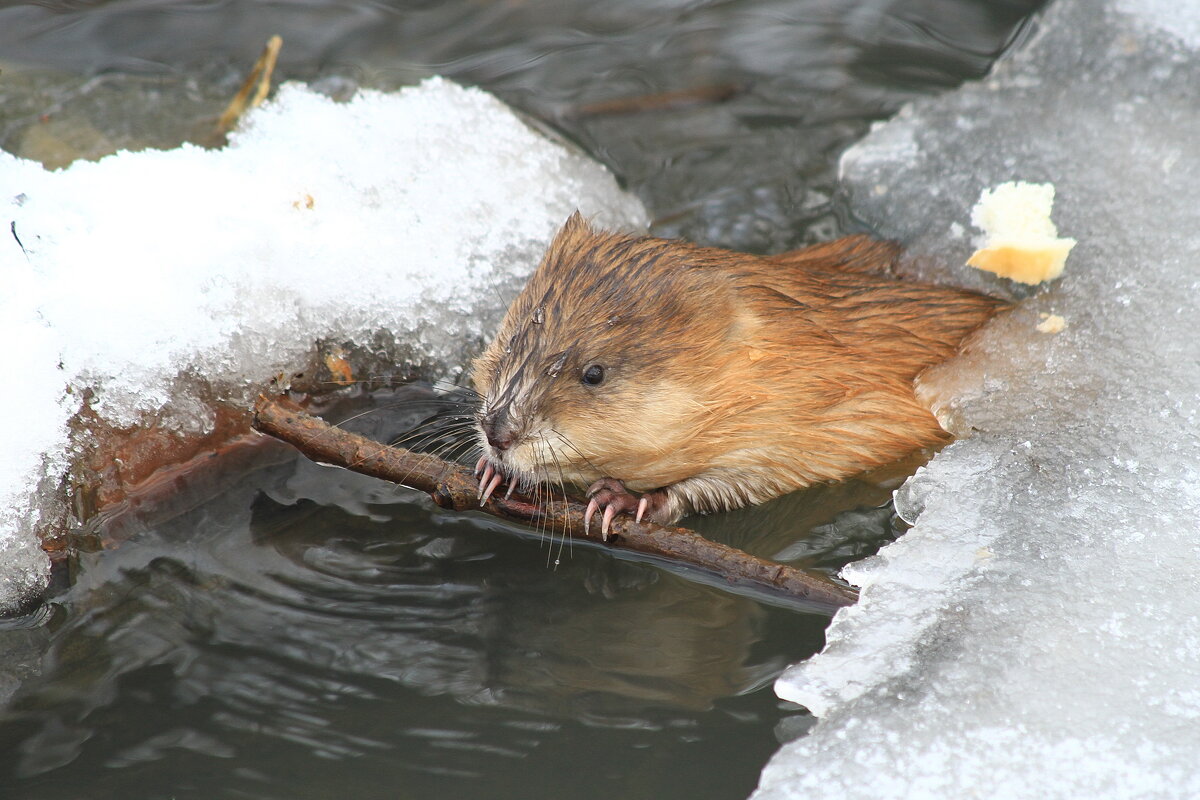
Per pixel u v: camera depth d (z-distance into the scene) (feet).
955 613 23.20
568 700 22.70
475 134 36.81
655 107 42.19
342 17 45.47
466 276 32.68
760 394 27.86
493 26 45.65
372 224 32.40
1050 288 31.42
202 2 45.73
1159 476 25.57
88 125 38.45
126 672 23.34
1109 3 41.65
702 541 25.53
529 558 26.53
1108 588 23.13
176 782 20.93
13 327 26.61
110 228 29.27
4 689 22.98
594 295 27.25
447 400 31.09
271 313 29.96
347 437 26.94
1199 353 28.30
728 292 27.84
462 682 23.20
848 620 23.50
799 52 44.55
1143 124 36.65
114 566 26.09
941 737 20.71
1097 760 19.94
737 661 23.49
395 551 26.68
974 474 26.84
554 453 26.61
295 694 22.86
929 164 37.63
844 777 20.29
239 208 30.96
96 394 27.45
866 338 29.53
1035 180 35.42
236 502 28.07
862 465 29.58
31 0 44.80
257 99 38.91
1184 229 31.96
